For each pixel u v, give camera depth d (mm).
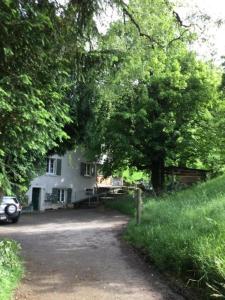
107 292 9898
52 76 9203
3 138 8555
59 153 21719
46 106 9094
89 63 10453
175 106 34500
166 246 11750
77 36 9953
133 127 34281
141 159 36562
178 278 10367
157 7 14383
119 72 12562
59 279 10984
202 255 9453
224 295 8219
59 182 45344
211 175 35406
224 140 35406
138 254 13875
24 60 8531
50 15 9172
